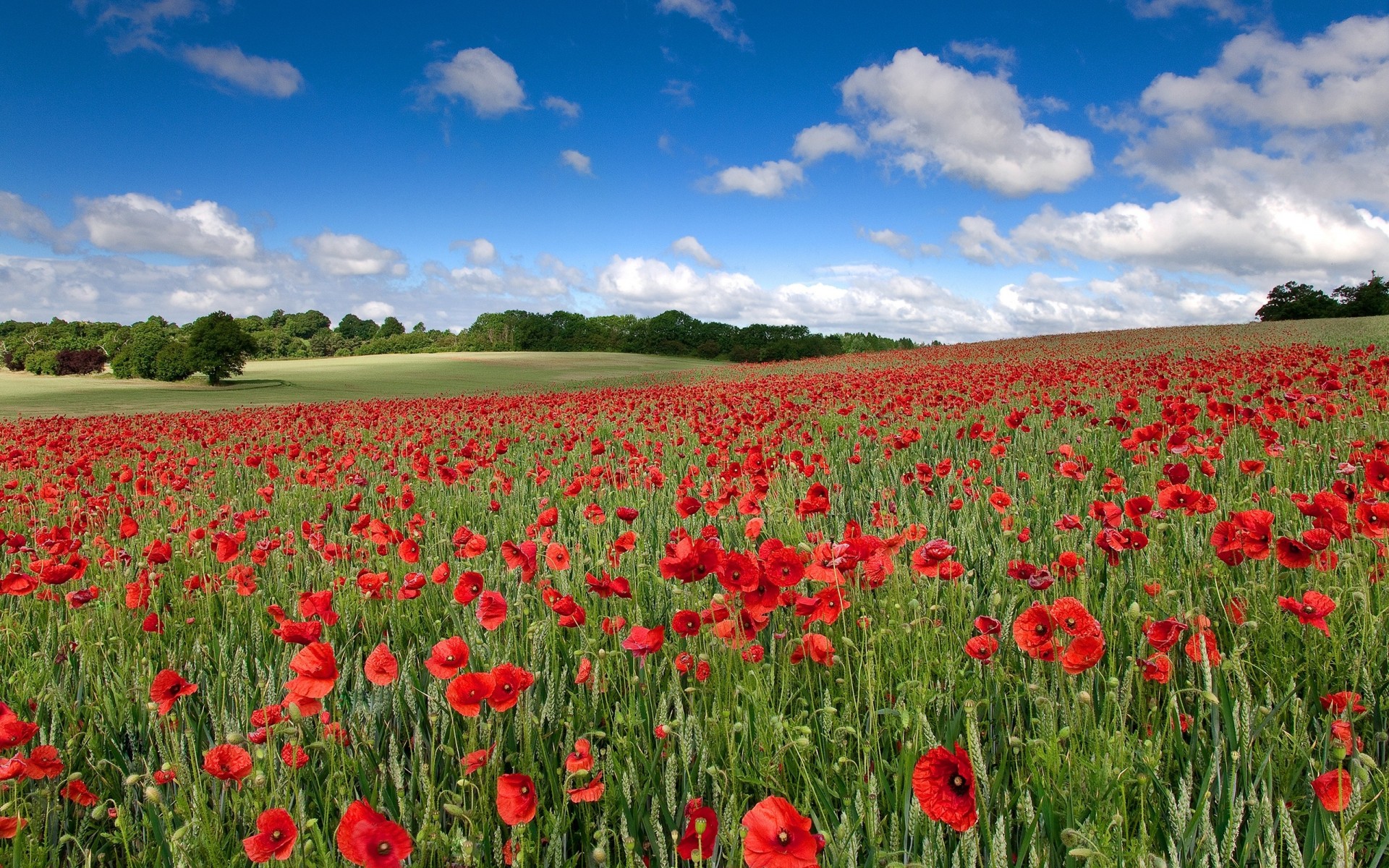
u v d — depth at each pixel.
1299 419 6.66
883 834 1.95
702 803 2.20
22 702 2.86
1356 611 2.69
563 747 2.50
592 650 2.79
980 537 4.23
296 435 15.70
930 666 2.53
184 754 2.36
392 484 8.37
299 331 181.50
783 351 120.44
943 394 13.30
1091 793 1.93
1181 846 1.80
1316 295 93.31
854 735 2.26
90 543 6.23
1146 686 2.49
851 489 6.35
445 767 2.48
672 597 3.52
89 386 59.66
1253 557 2.71
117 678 3.00
